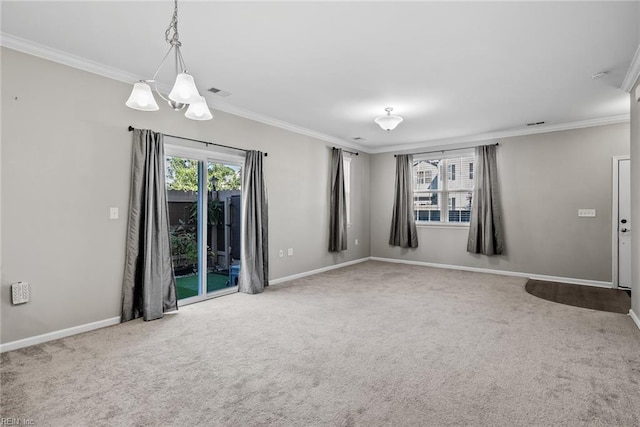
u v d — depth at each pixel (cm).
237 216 493
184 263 421
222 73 342
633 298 354
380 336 310
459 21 244
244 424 184
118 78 340
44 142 293
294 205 560
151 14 238
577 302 421
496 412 195
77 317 315
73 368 246
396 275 585
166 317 363
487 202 588
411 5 225
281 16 238
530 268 564
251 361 260
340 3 223
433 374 240
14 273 279
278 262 532
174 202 408
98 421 186
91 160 322
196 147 417
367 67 324
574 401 206
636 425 183
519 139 572
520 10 230
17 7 229
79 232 315
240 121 470
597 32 258
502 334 314
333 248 634
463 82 361
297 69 331
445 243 656
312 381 230
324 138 620
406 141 671
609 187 499
